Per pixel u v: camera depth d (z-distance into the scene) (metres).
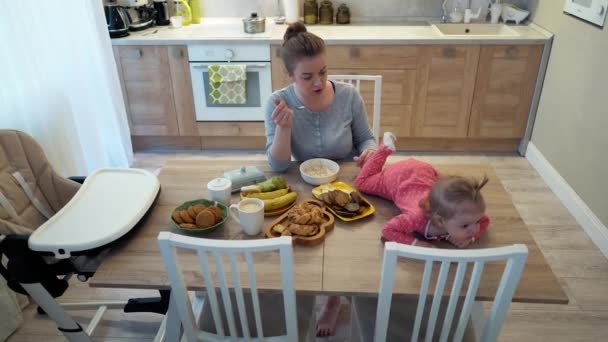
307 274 1.26
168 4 3.75
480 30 3.63
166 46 3.29
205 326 1.46
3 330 2.03
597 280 2.31
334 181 1.70
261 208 1.40
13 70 2.25
